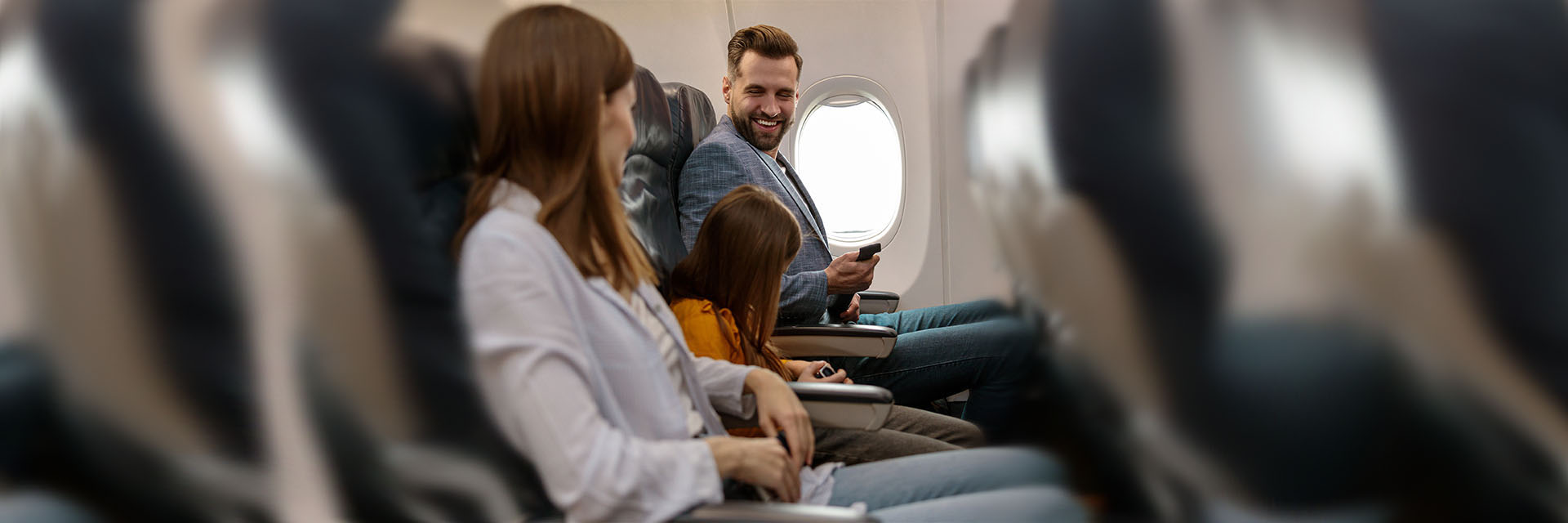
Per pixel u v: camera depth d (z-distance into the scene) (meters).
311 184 0.81
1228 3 0.89
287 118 0.80
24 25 0.73
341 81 0.82
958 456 1.14
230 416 0.77
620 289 0.94
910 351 1.82
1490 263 0.81
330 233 0.82
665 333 1.01
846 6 2.90
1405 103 0.83
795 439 1.06
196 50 0.77
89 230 0.73
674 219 1.79
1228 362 0.88
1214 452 0.85
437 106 0.88
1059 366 1.05
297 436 0.80
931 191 2.81
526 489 0.91
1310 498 0.77
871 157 3.03
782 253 1.41
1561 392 0.79
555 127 0.85
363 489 0.83
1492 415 0.79
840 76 2.96
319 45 0.81
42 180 0.72
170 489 0.74
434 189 0.88
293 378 0.80
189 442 0.75
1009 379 1.48
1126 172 0.96
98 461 0.72
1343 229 0.85
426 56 0.87
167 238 0.76
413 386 0.86
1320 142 0.86
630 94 0.93
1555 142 0.81
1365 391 0.82
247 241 0.79
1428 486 0.77
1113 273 0.99
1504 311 0.80
